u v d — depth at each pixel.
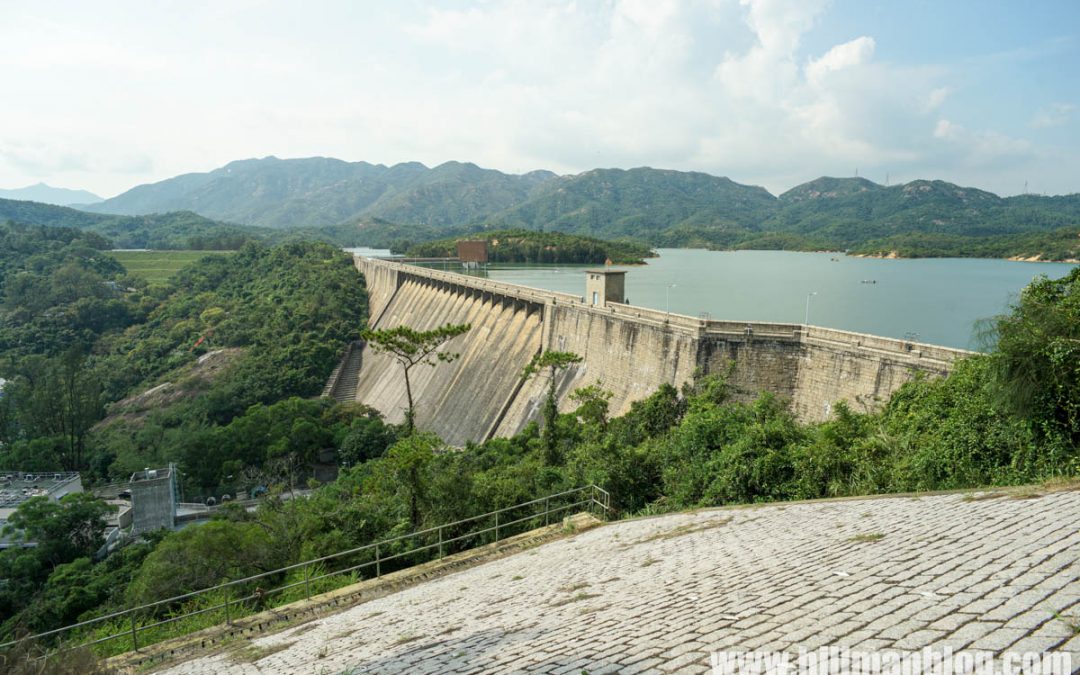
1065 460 20.09
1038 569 10.77
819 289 119.69
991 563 11.72
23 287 187.50
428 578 25.58
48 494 77.56
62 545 62.91
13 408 112.25
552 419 52.94
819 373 48.44
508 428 81.19
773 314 87.06
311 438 102.88
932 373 39.41
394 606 21.83
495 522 31.89
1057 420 20.69
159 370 151.75
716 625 11.77
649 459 38.00
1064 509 14.42
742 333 53.00
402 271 162.62
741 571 15.51
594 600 16.17
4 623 51.47
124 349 166.38
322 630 20.61
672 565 18.05
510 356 91.38
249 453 100.19
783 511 22.72
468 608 18.77
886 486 25.52
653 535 23.52
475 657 13.50
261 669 17.31
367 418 106.69
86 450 104.19
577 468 37.97
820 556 15.24
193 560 36.97
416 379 113.56
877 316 83.31
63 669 16.98
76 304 178.00
